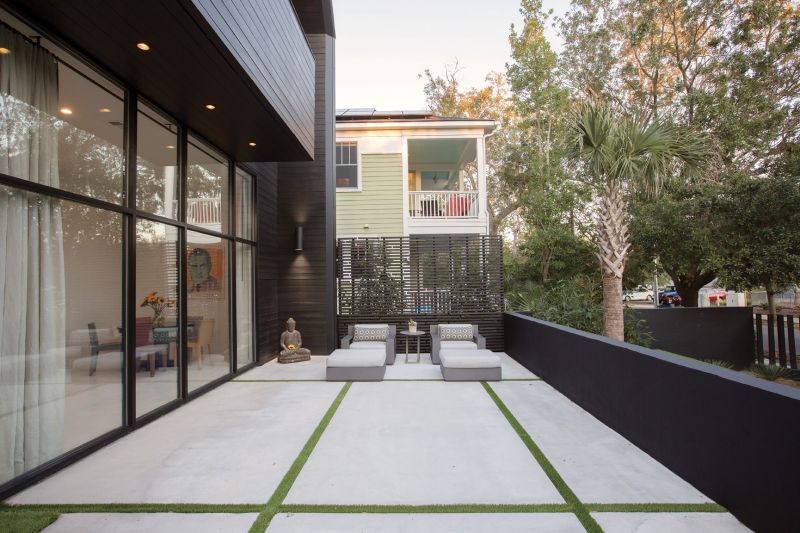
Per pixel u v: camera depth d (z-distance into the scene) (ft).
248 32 12.75
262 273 24.91
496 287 28.27
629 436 12.03
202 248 18.60
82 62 11.57
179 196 16.65
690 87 40.34
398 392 17.75
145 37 10.66
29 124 10.05
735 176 30.30
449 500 8.79
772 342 29.58
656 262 39.88
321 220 27.71
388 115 40.88
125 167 13.34
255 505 8.63
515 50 49.08
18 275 9.74
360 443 12.03
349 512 8.34
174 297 16.17
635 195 34.01
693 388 9.27
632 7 44.83
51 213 10.66
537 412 14.82
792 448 6.66
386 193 37.24
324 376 21.07
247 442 12.19
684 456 9.57
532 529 7.69
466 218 37.27
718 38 39.04
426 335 28.07
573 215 45.57
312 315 27.43
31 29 10.00
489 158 60.95
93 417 11.82
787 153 33.63
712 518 7.99
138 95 13.96
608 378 13.28
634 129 18.24
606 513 8.21
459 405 15.74
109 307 12.57
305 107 20.27
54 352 10.64
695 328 31.71
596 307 25.77
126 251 13.30
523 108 45.39
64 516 8.25
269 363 24.97
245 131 17.71
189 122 16.69
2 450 9.25
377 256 28.32
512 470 10.20
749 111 35.91
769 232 27.55
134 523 7.98
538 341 20.45
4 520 8.02
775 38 37.73
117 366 12.81
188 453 11.41
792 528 6.63
